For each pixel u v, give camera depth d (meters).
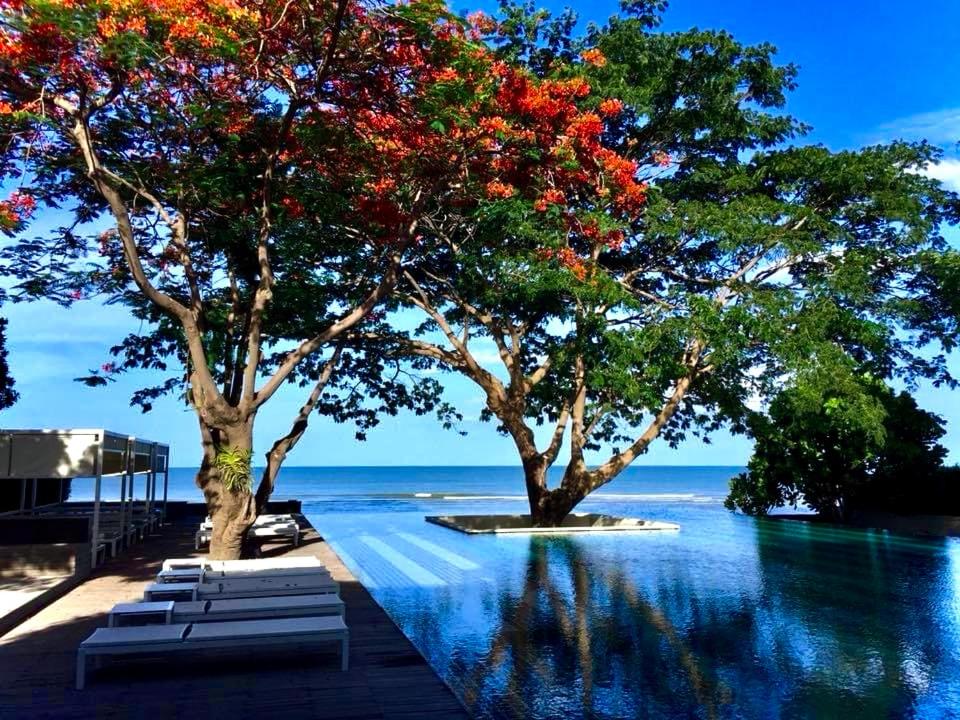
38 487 18.42
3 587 9.20
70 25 9.36
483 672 6.55
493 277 16.95
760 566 12.98
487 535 18.12
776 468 23.17
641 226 18.59
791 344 15.83
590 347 16.39
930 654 7.16
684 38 17.50
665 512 25.52
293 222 15.45
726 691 6.00
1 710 5.13
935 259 17.39
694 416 22.47
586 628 8.27
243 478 11.88
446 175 13.41
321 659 6.43
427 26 10.59
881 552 14.85
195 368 11.41
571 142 14.24
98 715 5.03
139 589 9.75
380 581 11.47
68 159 12.55
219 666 6.22
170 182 13.34
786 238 16.50
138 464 15.59
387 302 19.19
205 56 11.16
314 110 12.31
